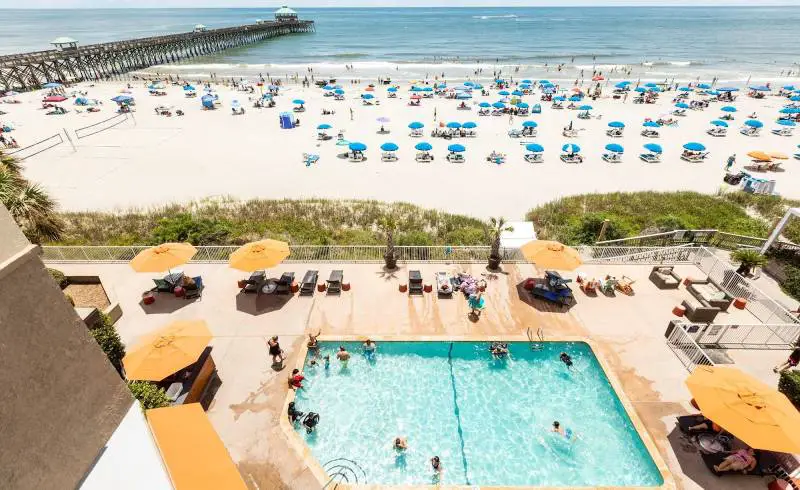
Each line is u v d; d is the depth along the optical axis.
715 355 13.27
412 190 31.56
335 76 81.94
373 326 14.67
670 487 9.60
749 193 30.47
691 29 192.38
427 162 36.75
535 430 11.55
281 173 34.59
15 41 176.38
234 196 30.53
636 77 80.38
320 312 15.34
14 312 4.11
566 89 67.38
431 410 12.11
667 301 15.91
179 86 67.81
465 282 16.42
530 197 30.42
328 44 134.25
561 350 13.98
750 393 9.55
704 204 28.08
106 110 53.03
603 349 13.62
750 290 15.52
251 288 16.39
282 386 12.26
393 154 38.56
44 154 37.88
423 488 9.82
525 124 43.19
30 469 4.31
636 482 10.20
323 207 27.81
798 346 12.93
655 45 132.62
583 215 25.30
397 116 51.16
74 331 4.72
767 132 44.94
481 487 9.83
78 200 29.56
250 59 104.25
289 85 71.00
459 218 26.23
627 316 15.14
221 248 19.08
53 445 4.55
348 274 17.61
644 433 10.80
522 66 92.31
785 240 22.52
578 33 170.50
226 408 11.51
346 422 11.70
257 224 25.28
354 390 12.61
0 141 38.50
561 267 15.09
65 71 85.25
